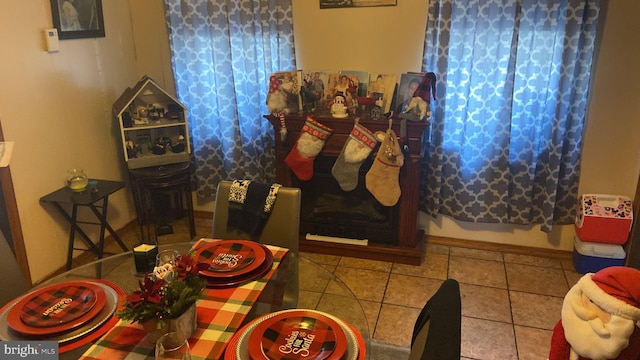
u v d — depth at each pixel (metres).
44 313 1.37
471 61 2.85
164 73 3.59
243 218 2.06
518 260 3.15
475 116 2.94
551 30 2.70
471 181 3.08
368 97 2.98
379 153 2.87
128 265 1.77
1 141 2.53
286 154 3.14
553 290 2.81
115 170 3.48
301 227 3.29
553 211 3.01
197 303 1.42
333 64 3.24
